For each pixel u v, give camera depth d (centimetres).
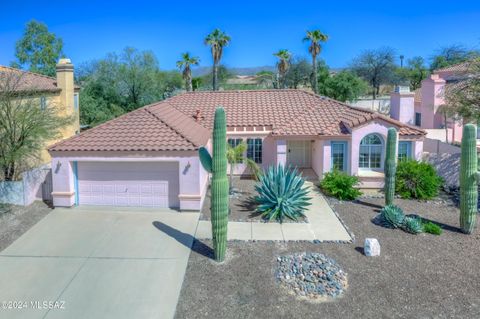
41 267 1301
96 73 4684
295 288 1154
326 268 1243
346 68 7369
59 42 5888
